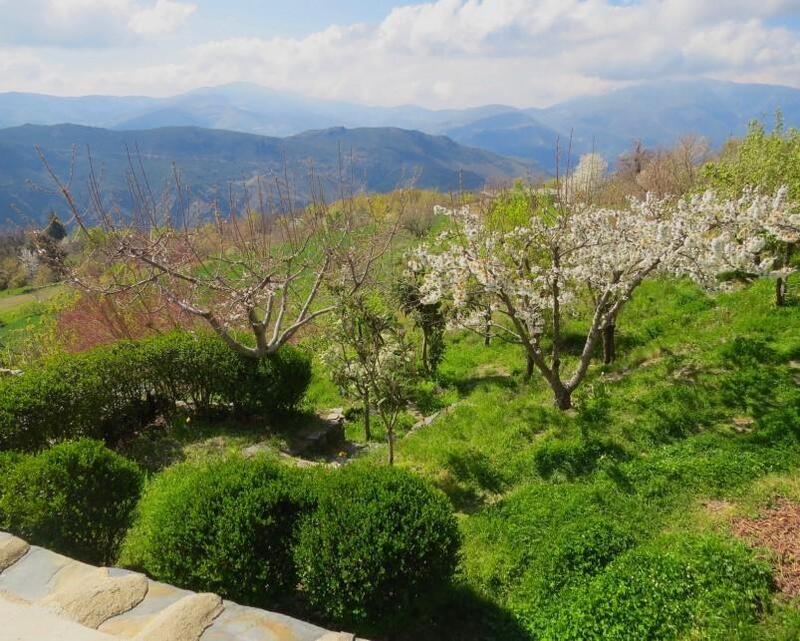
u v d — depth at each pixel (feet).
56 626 11.40
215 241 38.42
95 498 17.12
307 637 11.29
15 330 61.98
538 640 16.02
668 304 40.88
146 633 11.18
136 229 29.89
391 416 29.14
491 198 48.88
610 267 29.99
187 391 31.76
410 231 77.30
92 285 30.40
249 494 16.03
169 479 23.04
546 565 18.80
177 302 29.50
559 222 30.63
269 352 31.63
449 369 42.80
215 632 11.32
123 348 30.53
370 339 27.30
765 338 30.76
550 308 36.88
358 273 36.58
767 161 36.35
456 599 17.71
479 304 31.40
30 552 14.07
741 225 26.73
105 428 28.66
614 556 18.74
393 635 15.98
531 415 29.96
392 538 14.97
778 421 23.73
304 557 14.92
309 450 30.76
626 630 15.55
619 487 22.25
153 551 15.69
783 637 14.46
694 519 19.83
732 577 16.46
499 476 25.50
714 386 27.58
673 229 26.71
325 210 39.93
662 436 25.29
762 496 20.02
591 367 36.04
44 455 17.21
